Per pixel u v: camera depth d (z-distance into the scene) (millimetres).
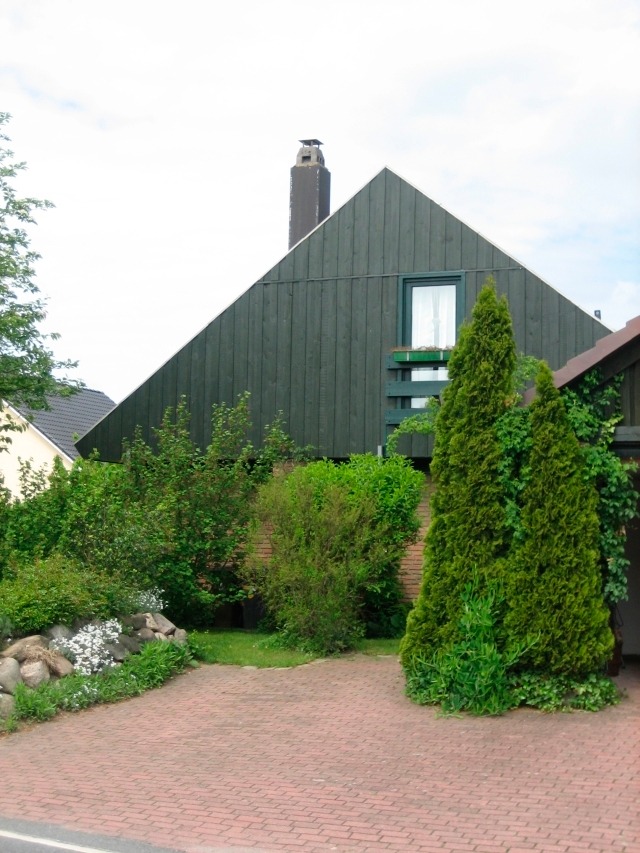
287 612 14367
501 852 6508
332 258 19531
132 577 14195
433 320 18797
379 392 18859
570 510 10773
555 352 17797
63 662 11555
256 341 19812
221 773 8562
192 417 20031
